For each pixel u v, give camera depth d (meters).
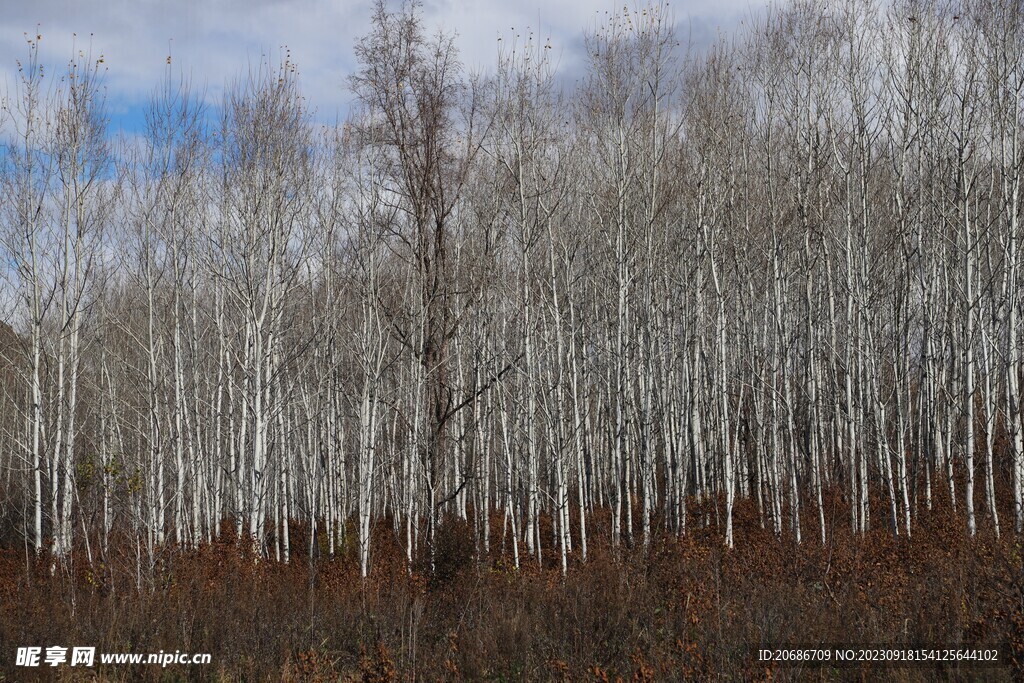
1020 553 11.43
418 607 10.86
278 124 18.56
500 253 16.81
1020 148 15.66
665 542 14.22
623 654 9.09
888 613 9.60
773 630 9.39
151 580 12.77
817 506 17.50
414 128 16.64
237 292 18.97
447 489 18.62
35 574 14.36
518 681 8.77
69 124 17.72
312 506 18.33
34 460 17.05
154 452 16.11
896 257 18.39
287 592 12.79
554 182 16.03
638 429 18.50
